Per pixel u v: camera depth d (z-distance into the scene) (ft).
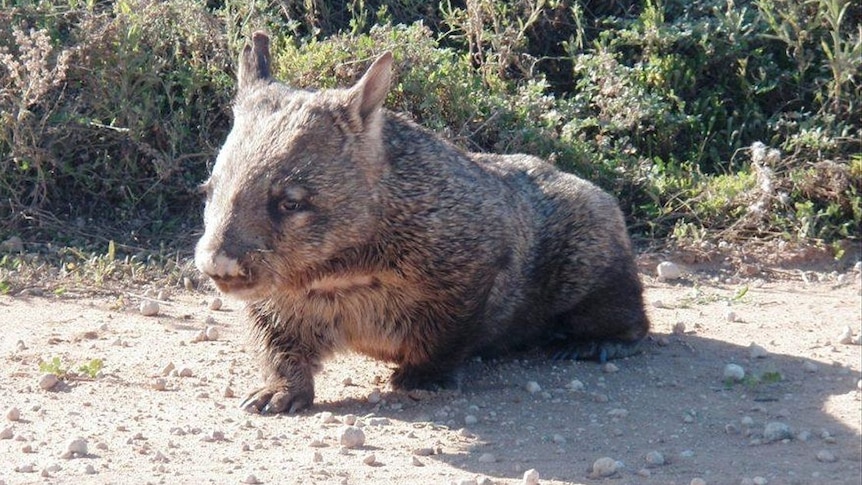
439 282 31.60
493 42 54.75
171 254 46.26
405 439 28.94
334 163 29.58
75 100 49.19
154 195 49.11
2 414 30.27
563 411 31.58
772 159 51.26
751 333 39.65
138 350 36.52
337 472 26.05
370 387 34.12
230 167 29.22
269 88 31.42
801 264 48.47
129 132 48.19
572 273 36.88
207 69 50.72
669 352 37.70
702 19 55.57
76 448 27.04
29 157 47.60
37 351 36.09
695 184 51.26
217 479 25.40
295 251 29.37
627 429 29.94
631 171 50.80
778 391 33.30
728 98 55.06
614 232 37.47
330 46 50.80
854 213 50.24
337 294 31.60
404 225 30.89
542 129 50.80
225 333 38.68
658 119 52.42
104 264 44.29
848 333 38.37
